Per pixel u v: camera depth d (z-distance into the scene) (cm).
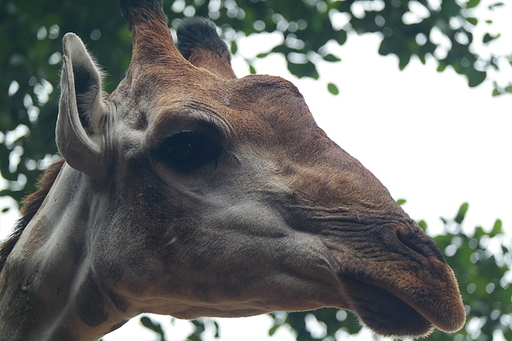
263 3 910
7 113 840
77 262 468
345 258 404
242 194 432
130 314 468
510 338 846
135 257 439
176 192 439
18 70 838
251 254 425
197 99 441
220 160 437
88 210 468
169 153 439
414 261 391
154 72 466
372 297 397
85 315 464
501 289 848
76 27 878
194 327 845
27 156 843
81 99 457
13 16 844
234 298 435
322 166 430
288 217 424
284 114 445
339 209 417
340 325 845
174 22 893
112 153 459
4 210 847
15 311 471
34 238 481
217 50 539
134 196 446
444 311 378
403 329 394
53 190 495
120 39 873
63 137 438
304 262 417
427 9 900
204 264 431
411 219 412
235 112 442
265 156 436
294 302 428
